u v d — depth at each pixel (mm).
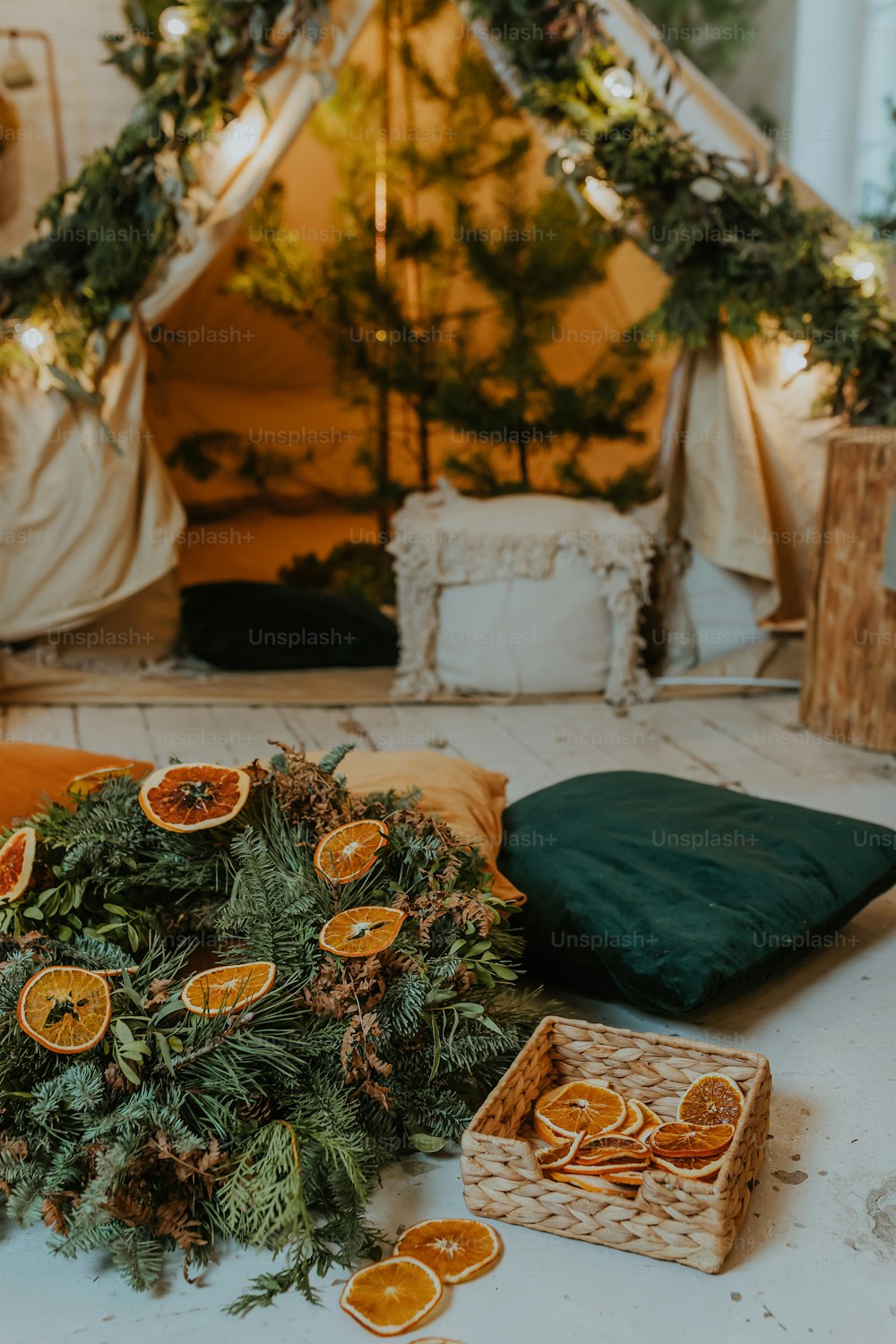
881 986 1849
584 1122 1362
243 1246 1256
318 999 1346
